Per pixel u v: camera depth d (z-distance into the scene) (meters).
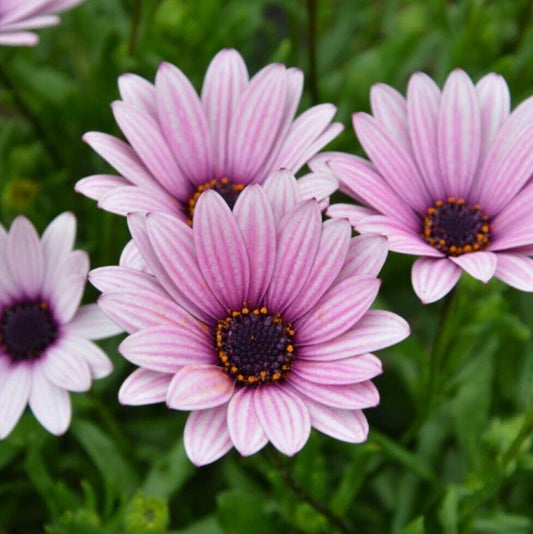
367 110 0.50
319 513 0.43
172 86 0.40
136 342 0.37
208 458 0.36
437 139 0.41
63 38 0.54
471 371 0.46
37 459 0.44
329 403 0.37
